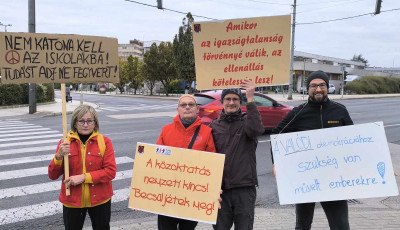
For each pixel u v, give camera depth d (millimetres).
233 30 3078
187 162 2855
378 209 4605
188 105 2959
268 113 10289
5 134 11445
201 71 3123
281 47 3059
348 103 27344
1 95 22109
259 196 5398
